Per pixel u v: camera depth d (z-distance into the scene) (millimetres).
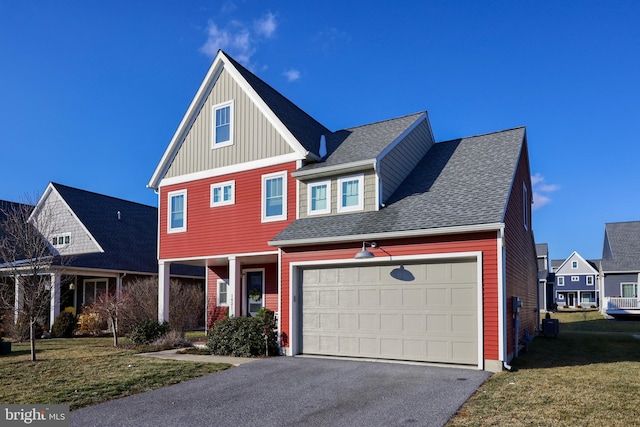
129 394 8844
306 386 9234
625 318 34188
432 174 14875
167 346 14984
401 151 15102
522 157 16281
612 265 36062
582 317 36250
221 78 16953
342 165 13656
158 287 19062
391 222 12125
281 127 15289
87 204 25188
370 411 7441
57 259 19781
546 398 7793
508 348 11414
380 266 12133
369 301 12211
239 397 8539
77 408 7949
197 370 10867
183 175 17469
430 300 11344
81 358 12672
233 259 15836
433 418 6965
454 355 10914
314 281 13164
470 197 12227
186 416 7465
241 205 15914
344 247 12531
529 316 17688
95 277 23281
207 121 17141
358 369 10648
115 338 15930
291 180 14984
